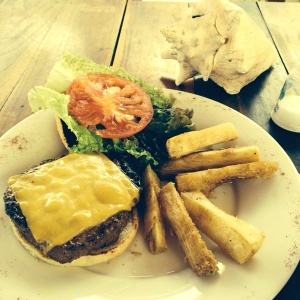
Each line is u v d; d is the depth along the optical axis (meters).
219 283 0.23
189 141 0.31
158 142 0.33
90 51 0.46
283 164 0.30
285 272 0.23
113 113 0.32
